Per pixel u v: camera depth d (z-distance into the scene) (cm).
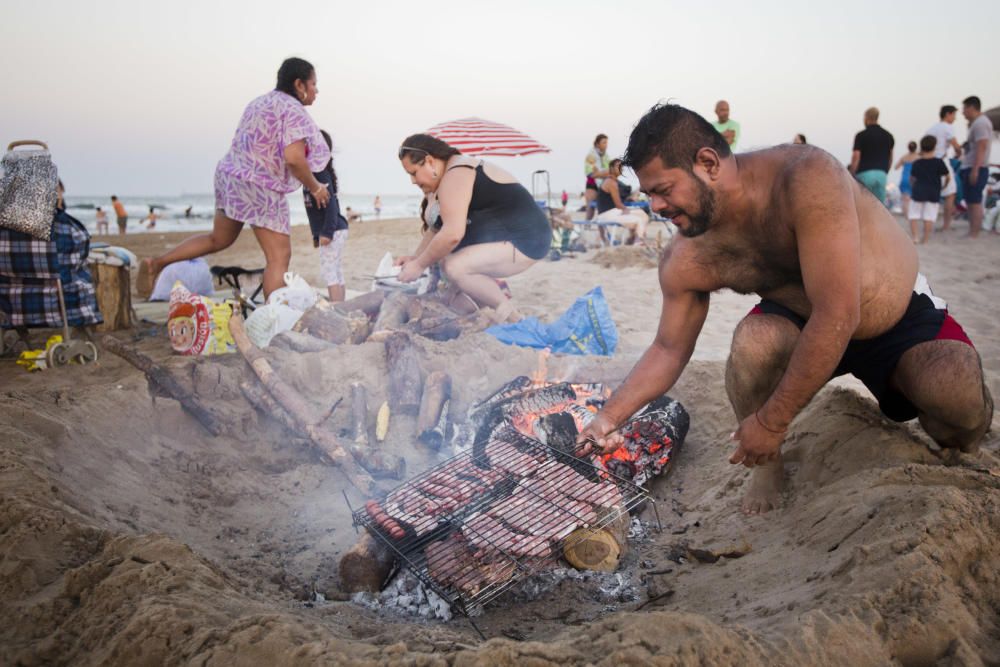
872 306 272
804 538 267
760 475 316
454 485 308
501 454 334
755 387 300
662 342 295
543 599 274
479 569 268
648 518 345
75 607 212
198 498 349
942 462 299
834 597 207
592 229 1358
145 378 412
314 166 618
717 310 782
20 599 216
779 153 244
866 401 356
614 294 858
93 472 318
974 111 1204
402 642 189
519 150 859
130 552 229
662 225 1614
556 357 500
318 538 330
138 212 6219
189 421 407
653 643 179
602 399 404
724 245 261
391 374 457
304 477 386
